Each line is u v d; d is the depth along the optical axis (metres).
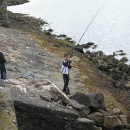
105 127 22.64
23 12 128.00
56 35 73.06
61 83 29.50
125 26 92.19
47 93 21.34
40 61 37.03
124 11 129.88
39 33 61.56
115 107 28.12
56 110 18.11
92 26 92.94
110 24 96.75
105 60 50.72
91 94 23.92
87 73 37.41
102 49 63.00
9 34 49.56
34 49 43.16
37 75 30.27
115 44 67.75
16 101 17.05
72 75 34.59
